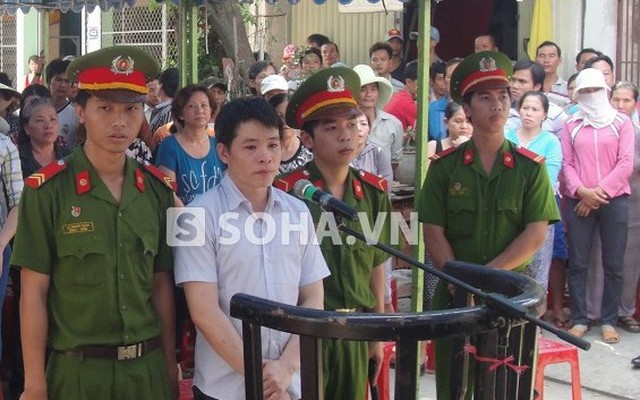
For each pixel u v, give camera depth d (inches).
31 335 133.7
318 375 102.8
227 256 132.4
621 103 287.9
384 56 343.6
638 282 289.1
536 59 335.0
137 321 134.8
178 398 149.8
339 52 422.6
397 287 260.5
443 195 179.3
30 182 132.8
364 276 155.6
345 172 158.2
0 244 185.8
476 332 97.8
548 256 255.6
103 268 132.9
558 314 286.4
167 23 498.0
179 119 236.1
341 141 154.4
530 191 174.6
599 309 281.6
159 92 329.7
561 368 253.1
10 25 577.3
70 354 133.9
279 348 132.4
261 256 133.3
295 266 136.0
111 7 301.3
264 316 105.0
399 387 98.8
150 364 136.6
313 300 137.5
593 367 253.6
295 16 445.1
